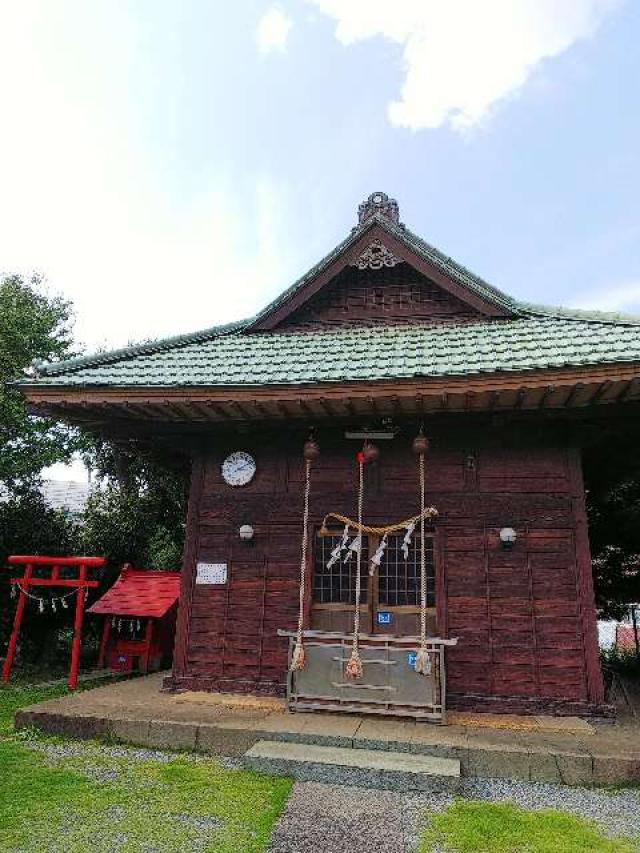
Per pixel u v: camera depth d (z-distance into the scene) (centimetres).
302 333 969
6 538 1228
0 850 406
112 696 758
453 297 948
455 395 675
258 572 812
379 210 949
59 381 758
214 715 663
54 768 558
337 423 822
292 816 465
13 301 1472
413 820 464
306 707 677
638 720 695
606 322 788
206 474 869
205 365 814
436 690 657
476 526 764
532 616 723
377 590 770
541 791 528
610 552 1332
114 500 1541
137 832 436
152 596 1145
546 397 686
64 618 1284
